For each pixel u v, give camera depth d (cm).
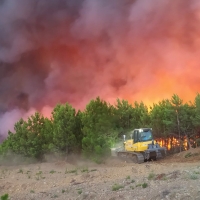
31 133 3291
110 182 1545
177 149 3638
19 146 3266
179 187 1162
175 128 3419
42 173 2239
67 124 3045
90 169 2261
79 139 3067
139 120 3541
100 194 1298
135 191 1244
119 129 3191
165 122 3338
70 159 3005
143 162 2528
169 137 3659
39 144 3262
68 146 3012
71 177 1912
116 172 1873
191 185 1164
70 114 3098
